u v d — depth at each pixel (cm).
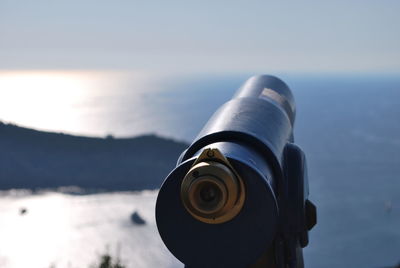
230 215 233
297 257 291
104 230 9969
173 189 244
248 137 271
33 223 9881
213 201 227
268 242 240
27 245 9062
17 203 10431
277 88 417
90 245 9212
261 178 237
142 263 8262
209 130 282
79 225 10138
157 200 246
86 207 10869
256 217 238
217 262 245
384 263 10638
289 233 287
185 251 247
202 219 232
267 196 236
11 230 9644
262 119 304
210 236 243
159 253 8769
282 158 291
